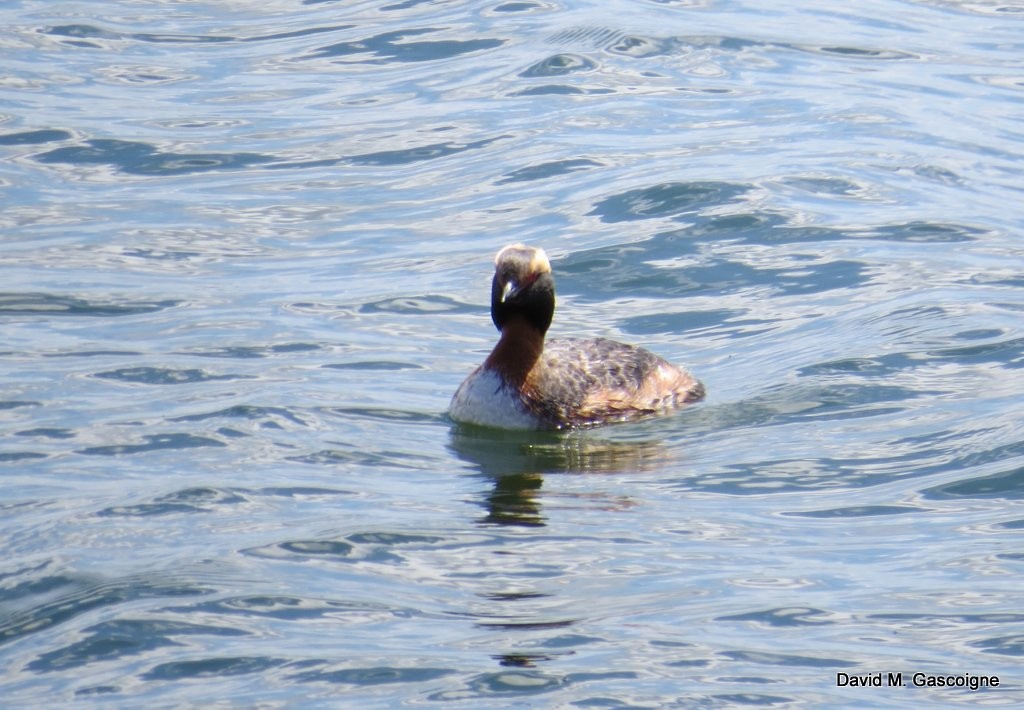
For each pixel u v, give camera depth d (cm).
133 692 1202
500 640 1279
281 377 1898
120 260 2325
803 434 1738
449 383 1902
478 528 1493
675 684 1212
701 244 2367
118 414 1777
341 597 1351
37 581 1377
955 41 3394
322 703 1183
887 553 1444
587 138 2833
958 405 1794
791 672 1229
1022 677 1222
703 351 2012
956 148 2762
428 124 2914
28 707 1182
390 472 1631
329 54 3316
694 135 2839
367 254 2359
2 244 2378
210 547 1443
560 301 2194
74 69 3192
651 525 1504
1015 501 1552
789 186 2584
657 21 3469
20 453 1664
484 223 2477
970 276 2219
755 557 1435
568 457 1688
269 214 2523
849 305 2130
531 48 3306
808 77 3152
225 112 2984
